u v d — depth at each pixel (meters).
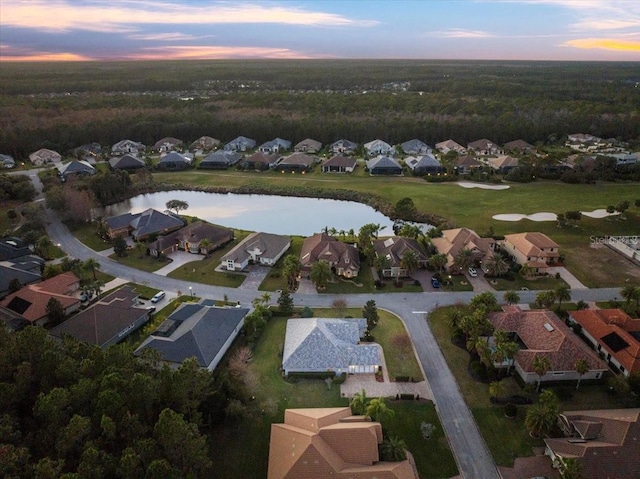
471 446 58.34
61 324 78.81
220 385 63.72
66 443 45.22
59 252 114.38
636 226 125.81
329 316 86.19
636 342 72.31
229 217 142.75
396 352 76.12
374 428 55.66
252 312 82.62
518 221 130.25
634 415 57.88
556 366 68.38
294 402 65.75
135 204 156.00
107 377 51.66
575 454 53.25
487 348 69.00
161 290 96.38
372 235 120.88
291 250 115.81
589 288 96.12
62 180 161.75
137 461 43.91
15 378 52.56
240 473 54.69
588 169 168.75
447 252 104.81
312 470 50.22
